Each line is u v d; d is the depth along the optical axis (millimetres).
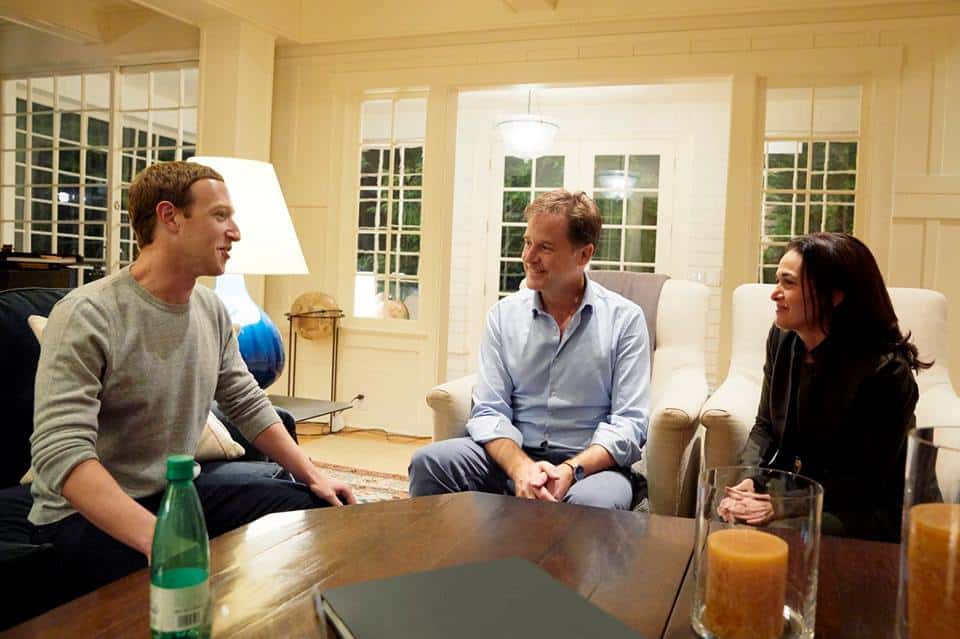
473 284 6504
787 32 3824
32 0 4527
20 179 5543
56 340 1329
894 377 1505
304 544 1028
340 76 4719
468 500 1279
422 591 818
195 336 1550
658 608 842
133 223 1487
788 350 1705
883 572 960
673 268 6000
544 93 5859
